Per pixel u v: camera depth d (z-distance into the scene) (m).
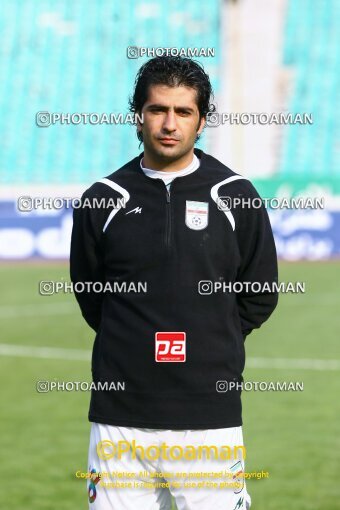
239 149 64.19
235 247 8.69
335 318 35.59
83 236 8.91
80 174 65.06
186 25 71.94
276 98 66.75
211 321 8.53
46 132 67.25
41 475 16.42
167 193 8.63
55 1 75.31
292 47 69.94
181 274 8.50
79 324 35.06
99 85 70.19
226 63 67.75
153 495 8.88
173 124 8.44
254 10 69.81
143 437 8.62
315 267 50.41
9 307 39.28
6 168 65.31
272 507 14.43
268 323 34.75
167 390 8.51
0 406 22.12
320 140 65.12
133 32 73.00
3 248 54.22
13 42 73.19
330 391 23.50
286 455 17.66
